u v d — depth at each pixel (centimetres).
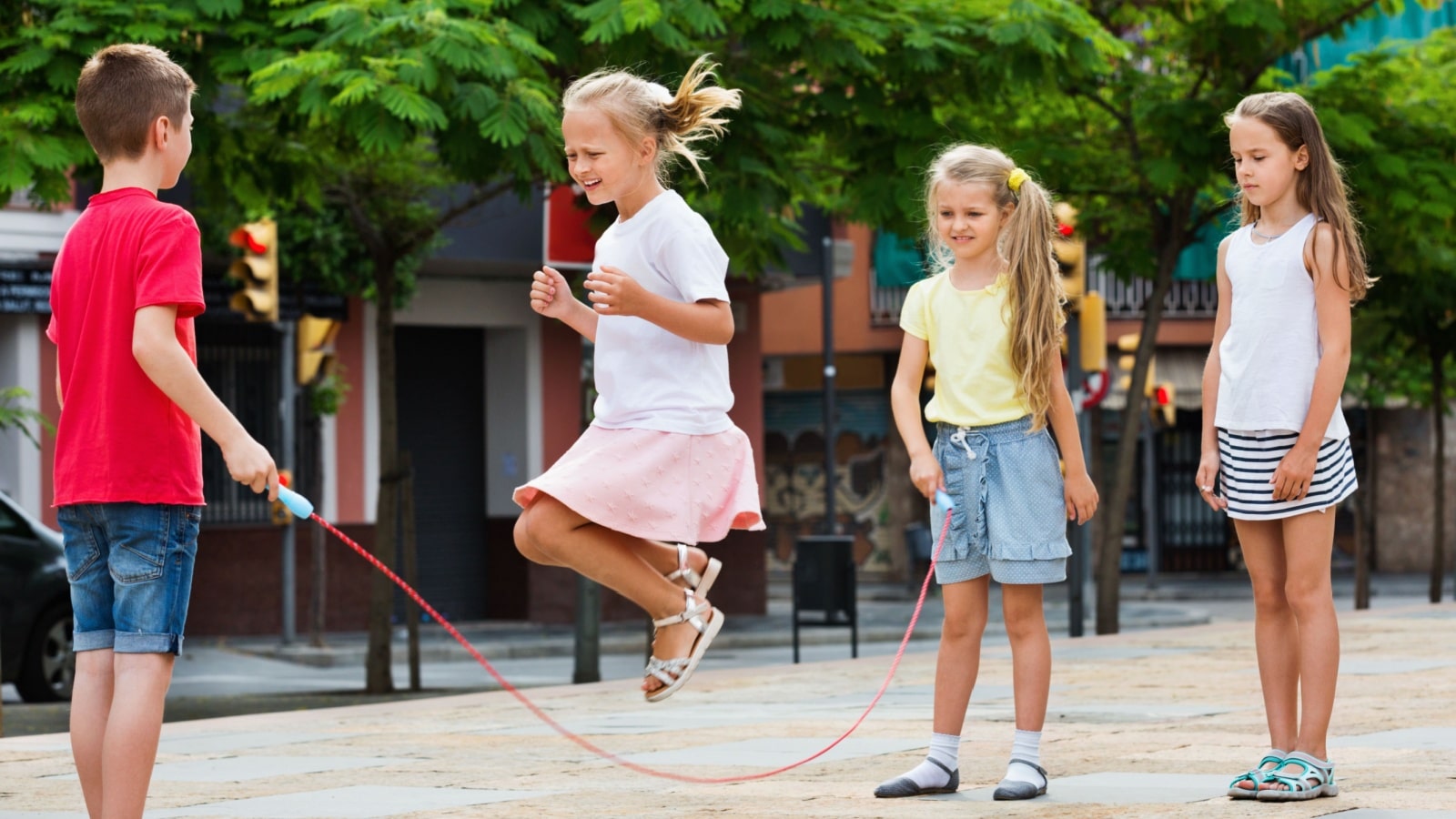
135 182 1009
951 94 2964
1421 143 3381
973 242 1222
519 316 5428
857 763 1407
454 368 5434
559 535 1036
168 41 2491
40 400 4466
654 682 1069
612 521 1031
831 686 2222
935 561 1234
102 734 989
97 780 992
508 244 5081
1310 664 1175
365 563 5062
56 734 1841
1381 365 6019
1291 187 1207
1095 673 2238
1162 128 3306
